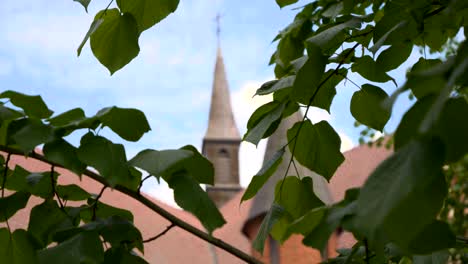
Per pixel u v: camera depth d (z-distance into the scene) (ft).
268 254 75.05
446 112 2.82
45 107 5.18
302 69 5.09
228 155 180.96
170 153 4.38
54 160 4.48
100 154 4.47
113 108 4.73
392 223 2.27
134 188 5.03
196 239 78.23
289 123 74.54
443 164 2.31
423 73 2.28
